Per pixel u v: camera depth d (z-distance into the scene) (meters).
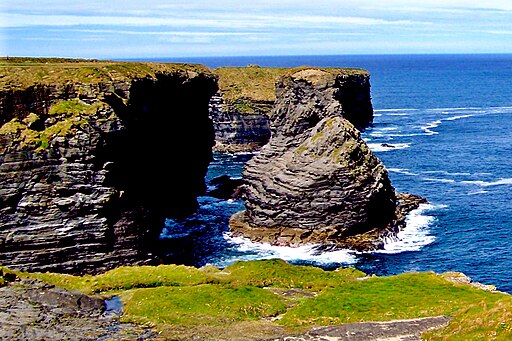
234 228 100.56
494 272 79.31
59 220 71.81
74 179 72.38
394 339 35.38
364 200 93.50
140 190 81.75
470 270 80.25
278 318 43.06
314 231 93.88
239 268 61.62
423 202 112.06
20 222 70.88
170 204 103.75
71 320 40.75
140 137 83.94
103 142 73.81
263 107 181.62
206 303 45.53
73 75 79.50
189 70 113.69
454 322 35.25
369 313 42.06
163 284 54.41
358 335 36.44
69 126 72.94
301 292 52.38
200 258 87.62
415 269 81.62
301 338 36.47
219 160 167.50
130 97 81.31
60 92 76.31
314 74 137.88
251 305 45.31
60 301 45.22
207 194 125.81
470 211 106.38
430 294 47.00
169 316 42.22
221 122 183.75
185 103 110.94
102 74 81.31
